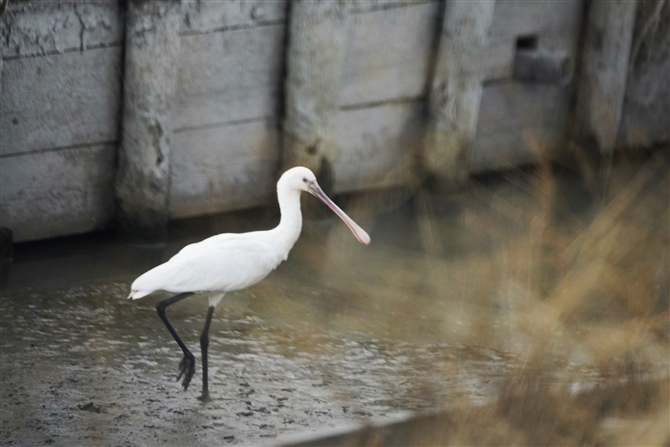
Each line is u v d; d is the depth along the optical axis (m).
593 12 15.04
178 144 12.79
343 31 12.92
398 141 14.46
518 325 10.02
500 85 15.01
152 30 11.62
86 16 11.59
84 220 12.66
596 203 13.94
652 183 14.72
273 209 13.77
